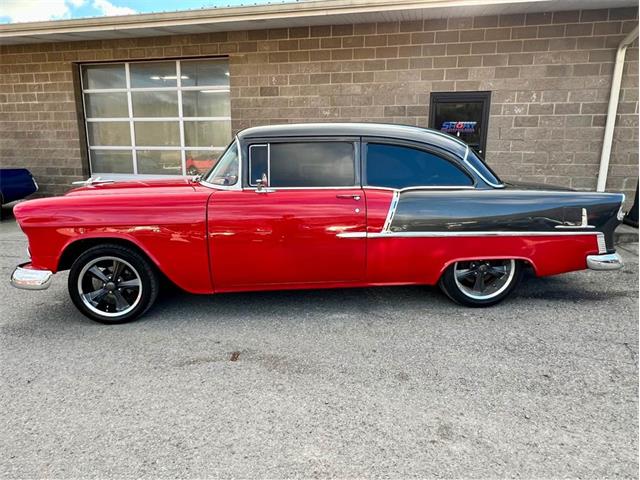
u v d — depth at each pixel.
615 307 3.91
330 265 3.61
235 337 3.37
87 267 3.53
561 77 6.98
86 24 7.79
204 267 3.53
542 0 6.20
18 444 2.20
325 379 2.77
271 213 3.48
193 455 2.11
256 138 3.60
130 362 3.00
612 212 3.66
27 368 2.93
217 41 8.07
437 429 2.29
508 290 3.87
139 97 9.10
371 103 7.69
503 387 2.66
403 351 3.12
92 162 9.64
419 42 7.30
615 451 2.12
